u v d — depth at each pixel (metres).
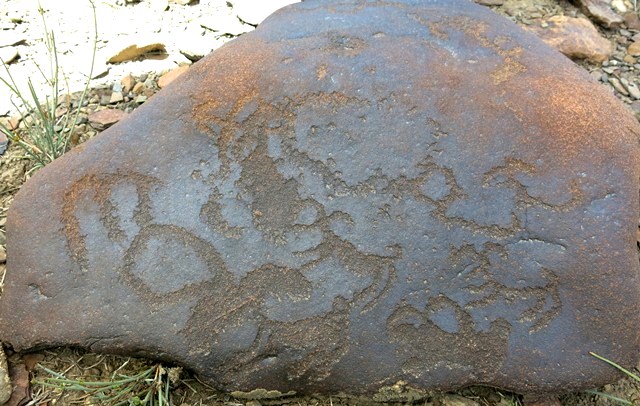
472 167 0.76
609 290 0.74
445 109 0.77
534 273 0.74
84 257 0.77
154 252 0.77
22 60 1.24
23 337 0.78
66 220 0.78
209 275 0.76
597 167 0.75
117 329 0.76
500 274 0.75
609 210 0.74
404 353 0.76
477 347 0.75
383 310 0.75
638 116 1.23
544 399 0.79
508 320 0.75
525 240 0.75
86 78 1.21
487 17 0.87
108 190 0.79
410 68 0.79
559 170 0.75
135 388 0.80
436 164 0.76
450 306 0.75
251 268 0.76
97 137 0.82
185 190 0.78
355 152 0.77
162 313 0.76
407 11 0.87
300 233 0.76
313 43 0.82
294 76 0.79
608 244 0.74
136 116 0.81
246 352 0.76
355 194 0.76
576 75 0.83
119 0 1.37
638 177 0.77
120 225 0.78
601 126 0.78
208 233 0.77
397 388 0.77
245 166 0.78
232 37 1.32
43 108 1.14
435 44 0.82
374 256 0.75
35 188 0.80
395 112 0.77
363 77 0.79
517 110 0.77
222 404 0.80
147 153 0.79
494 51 0.82
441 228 0.75
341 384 0.77
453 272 0.75
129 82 1.21
